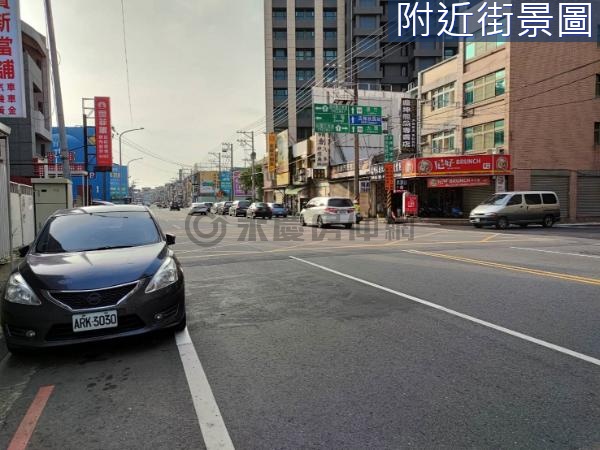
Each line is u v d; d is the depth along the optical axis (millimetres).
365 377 4047
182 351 4805
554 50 28484
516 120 27922
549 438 3039
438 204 33375
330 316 6035
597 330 5289
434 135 35469
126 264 4980
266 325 5676
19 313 4496
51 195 14312
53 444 3100
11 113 10008
